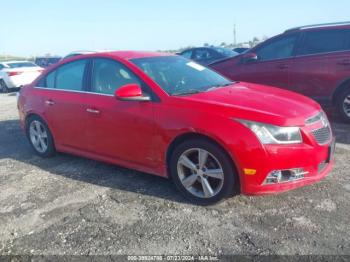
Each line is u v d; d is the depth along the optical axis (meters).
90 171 4.82
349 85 6.48
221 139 3.40
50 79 5.27
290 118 3.40
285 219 3.38
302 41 6.87
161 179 4.42
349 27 6.47
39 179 4.65
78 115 4.66
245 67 7.50
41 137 5.43
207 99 3.74
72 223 3.52
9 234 3.40
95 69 4.63
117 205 3.83
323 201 3.68
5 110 10.25
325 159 3.66
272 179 3.39
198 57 13.16
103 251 3.05
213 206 3.70
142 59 4.50
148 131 3.93
